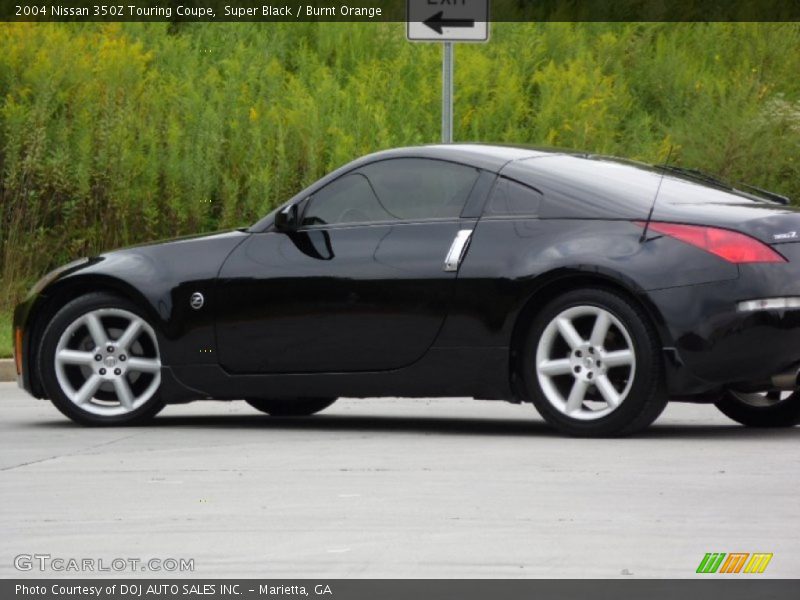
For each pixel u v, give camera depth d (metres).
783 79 45.34
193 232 38.34
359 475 15.98
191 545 12.15
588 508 13.80
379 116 39.94
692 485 15.14
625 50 45.72
